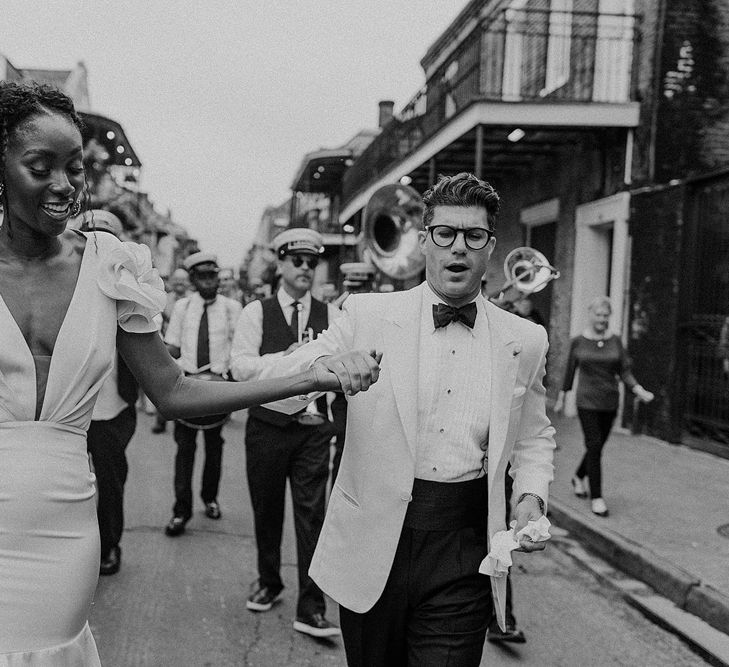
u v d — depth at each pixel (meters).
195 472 7.22
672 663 3.68
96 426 4.20
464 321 2.13
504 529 2.11
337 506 2.21
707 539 5.15
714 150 9.31
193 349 5.93
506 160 12.42
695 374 8.31
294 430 3.71
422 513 2.10
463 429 2.11
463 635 2.08
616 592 4.60
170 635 3.70
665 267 8.65
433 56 17.78
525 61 13.45
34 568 1.51
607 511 5.72
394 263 7.30
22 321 1.53
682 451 8.10
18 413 1.51
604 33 10.55
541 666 3.59
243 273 55.47
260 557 4.03
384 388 2.10
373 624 2.16
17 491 1.49
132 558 4.78
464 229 2.09
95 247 1.63
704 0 9.15
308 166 24.73
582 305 10.68
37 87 1.51
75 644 1.59
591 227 10.60
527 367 2.21
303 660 3.50
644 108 9.34
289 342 3.94
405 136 15.57
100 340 1.59
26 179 1.48
